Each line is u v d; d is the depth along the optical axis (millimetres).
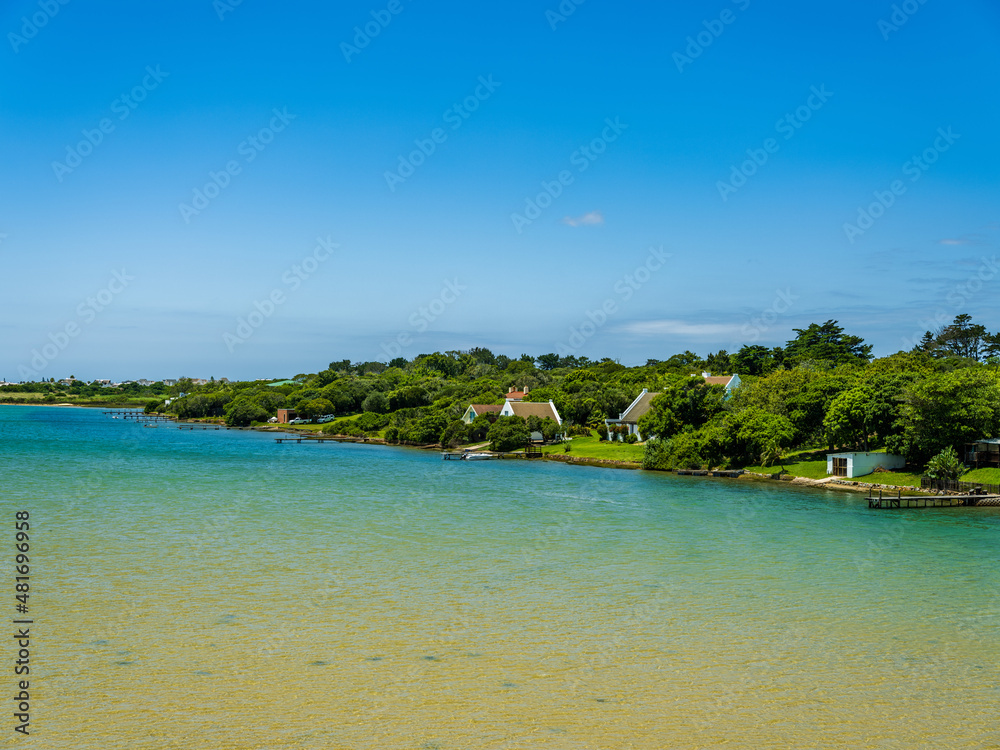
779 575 41656
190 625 31938
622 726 23219
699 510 64312
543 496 73125
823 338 180625
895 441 80625
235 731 22484
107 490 74500
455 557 45344
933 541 51594
